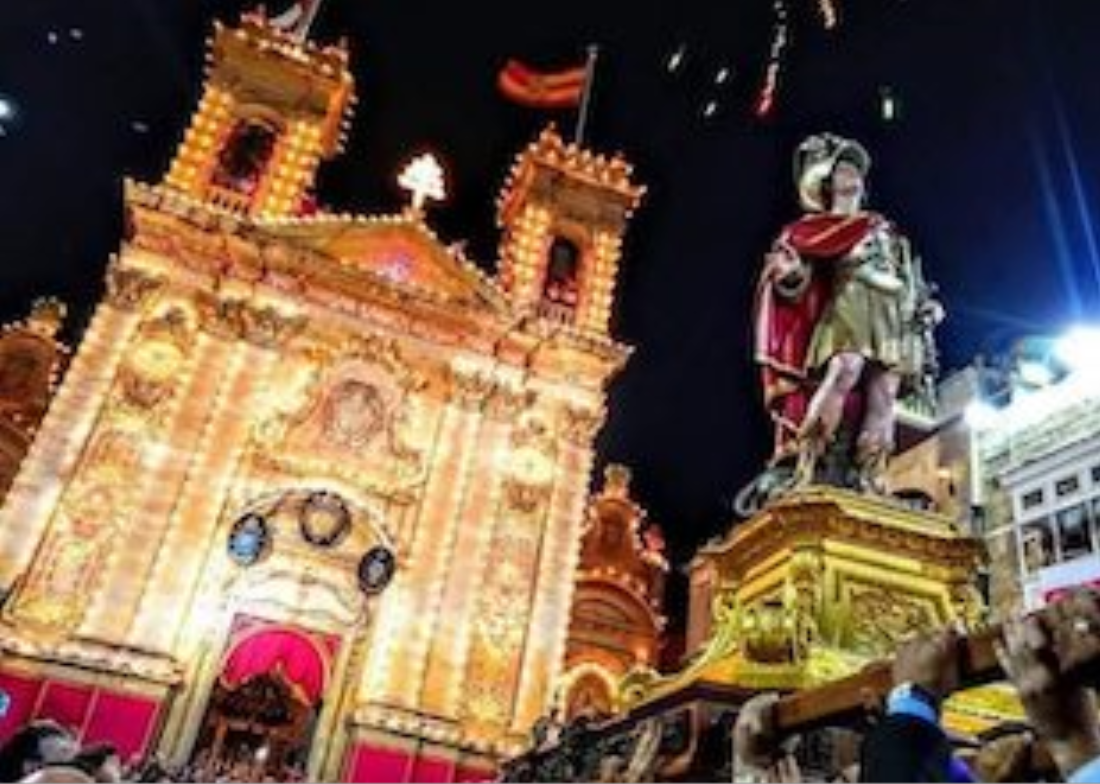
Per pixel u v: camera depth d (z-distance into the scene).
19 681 29.03
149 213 36.69
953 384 40.88
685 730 4.61
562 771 5.81
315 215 42.25
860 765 3.00
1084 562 31.69
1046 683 2.86
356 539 35.44
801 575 6.98
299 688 32.59
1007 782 3.62
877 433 8.66
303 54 42.66
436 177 42.44
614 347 41.34
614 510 48.94
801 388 9.16
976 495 36.81
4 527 30.77
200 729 30.61
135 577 31.73
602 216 45.75
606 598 46.09
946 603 7.09
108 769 7.62
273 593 33.50
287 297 37.69
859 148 10.34
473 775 32.50
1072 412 35.06
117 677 30.05
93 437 33.09
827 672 5.78
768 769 3.97
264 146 41.56
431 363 39.22
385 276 38.78
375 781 30.53
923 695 3.03
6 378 42.12
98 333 34.66
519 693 34.50
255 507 34.41
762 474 9.03
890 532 7.26
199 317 36.34
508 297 40.59
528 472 38.69
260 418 35.66
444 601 35.12
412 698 33.19
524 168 46.53
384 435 37.28
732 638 6.59
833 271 9.27
